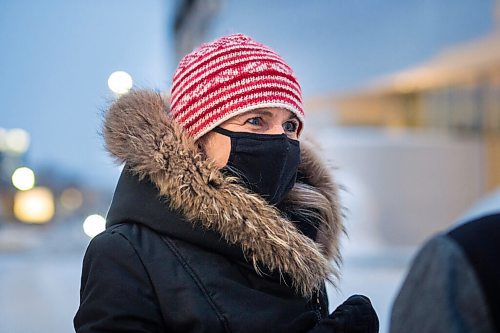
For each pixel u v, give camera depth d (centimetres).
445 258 127
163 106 149
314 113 1547
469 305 122
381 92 1568
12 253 1256
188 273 136
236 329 132
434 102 1514
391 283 815
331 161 173
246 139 145
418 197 1177
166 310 132
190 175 138
